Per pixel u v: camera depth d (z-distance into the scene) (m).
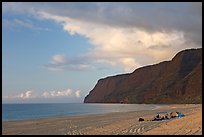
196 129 18.28
